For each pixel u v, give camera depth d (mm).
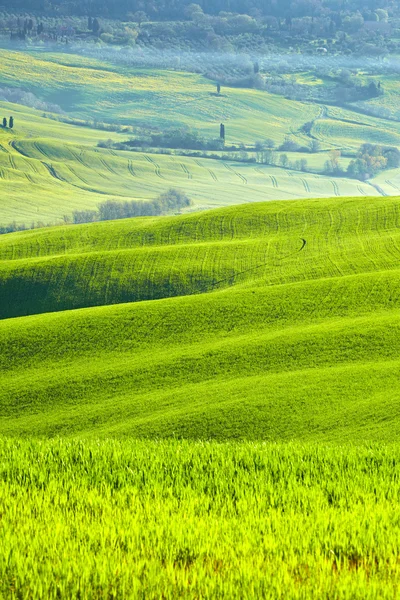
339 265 119750
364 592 13273
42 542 15500
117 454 23219
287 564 14656
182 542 15812
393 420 56625
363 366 69938
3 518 17062
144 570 14273
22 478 20828
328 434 55844
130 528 16594
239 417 60625
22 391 73938
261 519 17438
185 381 72875
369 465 23484
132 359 80750
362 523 17281
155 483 20438
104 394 71750
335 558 15102
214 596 13188
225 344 81375
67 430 64000
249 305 94000
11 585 13750
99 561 14477
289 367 73188
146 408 66188
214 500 19375
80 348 85625
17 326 92688
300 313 90500
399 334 77500
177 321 90938
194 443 27141
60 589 13344
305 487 20484
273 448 25750
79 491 19453
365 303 91250
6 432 64812
